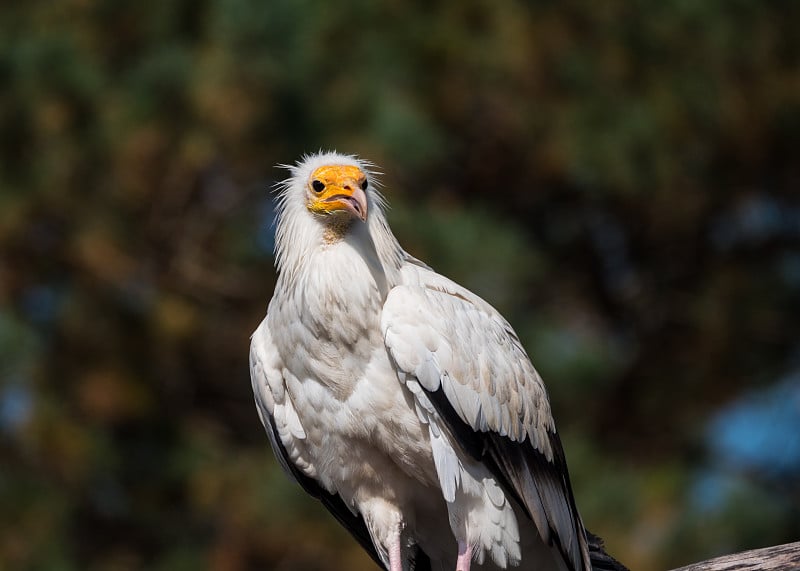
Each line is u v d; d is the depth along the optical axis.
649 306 19.61
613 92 16.50
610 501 14.46
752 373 18.91
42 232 14.88
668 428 18.27
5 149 14.19
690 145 16.81
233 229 15.54
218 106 13.85
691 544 14.66
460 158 17.31
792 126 17.59
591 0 16.83
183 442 15.23
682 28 16.84
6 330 14.19
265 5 13.94
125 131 14.02
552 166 16.78
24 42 14.14
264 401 7.62
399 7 16.03
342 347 7.29
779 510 17.28
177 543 15.30
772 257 19.55
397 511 7.65
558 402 15.81
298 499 14.04
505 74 16.17
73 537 15.37
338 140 14.38
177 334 14.87
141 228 14.99
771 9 17.53
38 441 14.44
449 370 7.24
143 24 14.69
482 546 7.32
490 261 14.65
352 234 7.45
